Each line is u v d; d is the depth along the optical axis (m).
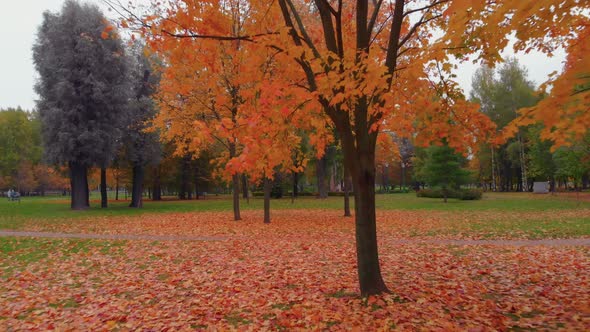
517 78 43.50
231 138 4.90
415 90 5.81
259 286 6.74
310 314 5.17
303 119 6.37
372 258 5.76
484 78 46.97
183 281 7.23
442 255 9.02
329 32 5.80
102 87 26.72
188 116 17.30
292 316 5.15
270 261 8.80
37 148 59.50
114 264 8.94
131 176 46.91
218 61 8.22
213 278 7.39
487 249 9.71
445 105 5.87
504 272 7.23
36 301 6.11
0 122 56.88
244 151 4.58
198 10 5.47
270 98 5.15
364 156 5.66
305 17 11.53
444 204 28.78
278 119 5.45
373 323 4.73
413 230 13.91
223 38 5.35
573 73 3.01
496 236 12.00
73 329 4.89
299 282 6.94
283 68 6.22
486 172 56.34
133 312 5.51
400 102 5.98
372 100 5.60
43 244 11.85
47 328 4.95
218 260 9.09
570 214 18.25
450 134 5.79
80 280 7.48
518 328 4.48
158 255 9.91
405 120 5.98
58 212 26.36
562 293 5.80
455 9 3.47
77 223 18.39
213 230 14.94
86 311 5.62
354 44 8.22
